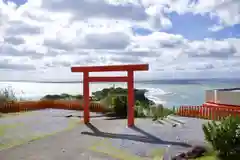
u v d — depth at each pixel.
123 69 14.39
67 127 14.14
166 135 11.70
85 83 15.79
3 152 9.35
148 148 9.69
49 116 18.58
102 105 20.81
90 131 12.95
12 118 17.59
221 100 16.66
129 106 14.27
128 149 9.62
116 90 25.00
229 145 8.27
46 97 28.55
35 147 10.01
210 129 8.96
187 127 13.46
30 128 13.90
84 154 9.05
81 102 22.72
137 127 13.75
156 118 16.52
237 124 8.65
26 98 25.28
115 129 13.36
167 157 8.50
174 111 18.23
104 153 9.16
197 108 16.88
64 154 9.09
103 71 15.01
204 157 8.32
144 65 13.75
